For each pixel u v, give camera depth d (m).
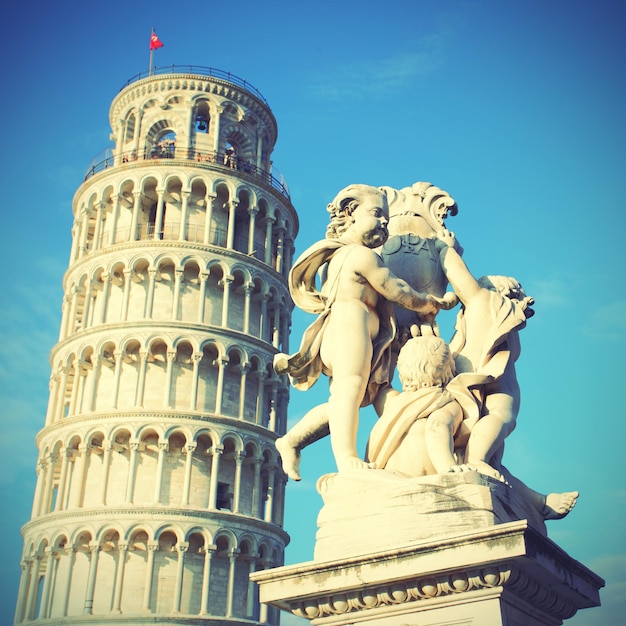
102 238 67.88
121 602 55.25
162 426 58.84
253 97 72.69
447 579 4.66
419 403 5.61
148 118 70.50
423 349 5.77
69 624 54.72
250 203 68.12
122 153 70.19
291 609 5.23
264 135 74.12
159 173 66.56
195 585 56.56
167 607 55.50
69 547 57.03
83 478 59.12
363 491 5.22
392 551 4.74
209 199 66.62
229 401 61.84
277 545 61.00
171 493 58.19
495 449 5.56
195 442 58.81
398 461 5.53
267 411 65.50
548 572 4.72
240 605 57.47
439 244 6.66
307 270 6.21
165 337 61.34
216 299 64.62
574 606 5.40
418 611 4.78
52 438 61.88
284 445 6.16
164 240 64.19
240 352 62.84
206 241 65.44
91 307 65.69
